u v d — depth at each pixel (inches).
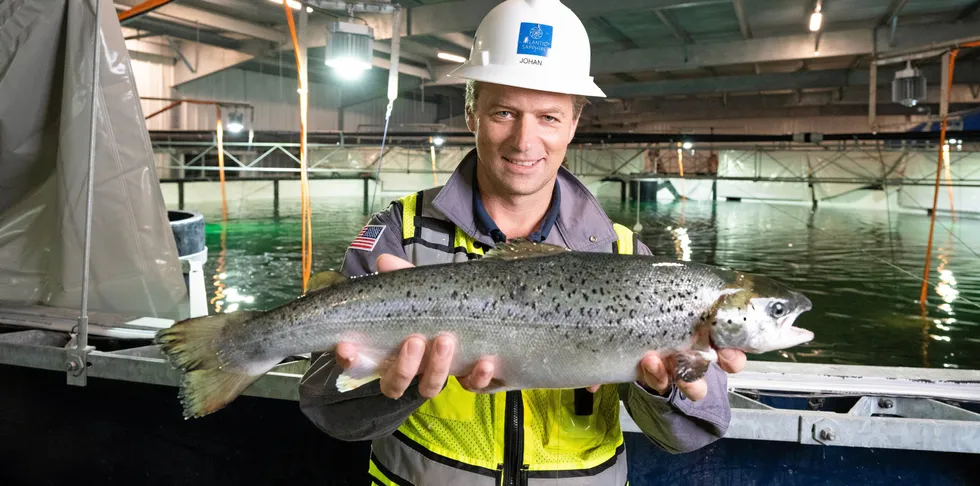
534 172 65.2
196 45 835.4
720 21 710.5
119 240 141.2
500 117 64.1
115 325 123.0
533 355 63.1
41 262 140.5
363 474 104.8
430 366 56.1
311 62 956.6
